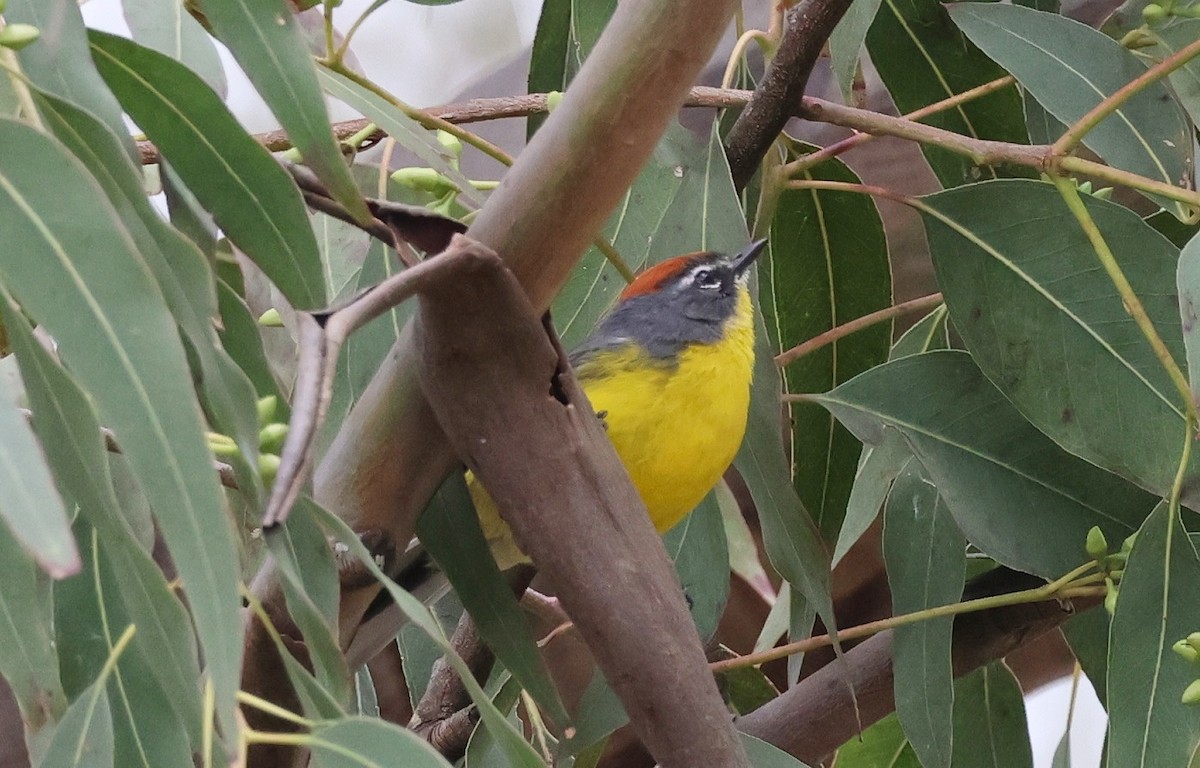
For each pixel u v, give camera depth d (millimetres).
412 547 3971
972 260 4691
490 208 2895
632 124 2805
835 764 5945
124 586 2400
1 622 2600
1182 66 4555
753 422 4355
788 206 5848
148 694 2811
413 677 5168
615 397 5105
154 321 2086
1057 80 4922
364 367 4316
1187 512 4797
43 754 2586
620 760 6324
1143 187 4246
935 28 5672
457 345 2744
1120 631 4070
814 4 4535
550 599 5055
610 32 2807
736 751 2855
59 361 2549
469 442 2871
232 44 2711
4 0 2697
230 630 2043
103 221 2102
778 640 6664
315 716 2496
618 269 4414
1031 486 4855
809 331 5992
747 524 7254
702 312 5289
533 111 4938
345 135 4863
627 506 2916
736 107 5039
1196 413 3215
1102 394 4465
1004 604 4691
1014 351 4609
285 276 3098
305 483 2641
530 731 5727
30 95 2666
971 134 5824
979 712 5578
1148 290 4461
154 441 2057
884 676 5340
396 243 2910
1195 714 3979
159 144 3041
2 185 2078
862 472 5469
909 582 4980
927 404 4988
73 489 2404
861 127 4754
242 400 2508
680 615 2885
